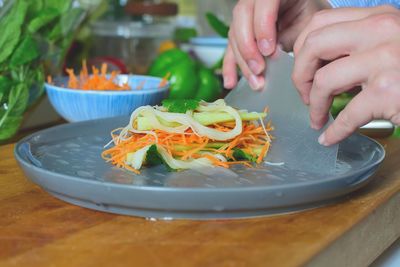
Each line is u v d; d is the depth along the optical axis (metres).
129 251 0.35
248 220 0.40
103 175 0.45
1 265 0.34
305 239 0.37
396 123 0.43
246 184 0.44
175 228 0.38
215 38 0.99
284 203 0.39
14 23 0.62
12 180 0.48
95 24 1.00
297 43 0.49
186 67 0.81
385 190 0.46
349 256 0.40
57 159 0.49
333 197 0.42
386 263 0.47
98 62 0.86
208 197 0.38
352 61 0.42
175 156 0.49
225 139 0.50
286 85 0.52
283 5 0.60
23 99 0.61
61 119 0.77
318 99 0.45
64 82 0.72
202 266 0.33
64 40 0.71
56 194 0.43
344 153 0.52
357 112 0.43
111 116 0.65
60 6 0.68
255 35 0.53
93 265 0.34
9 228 0.39
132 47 1.06
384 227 0.45
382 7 0.47
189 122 0.49
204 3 1.51
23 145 0.49
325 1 0.65
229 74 0.62
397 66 0.41
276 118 0.52
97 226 0.39
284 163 0.50
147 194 0.38
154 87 0.71
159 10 1.13
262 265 0.33
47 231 0.38
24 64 0.64
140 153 0.46
